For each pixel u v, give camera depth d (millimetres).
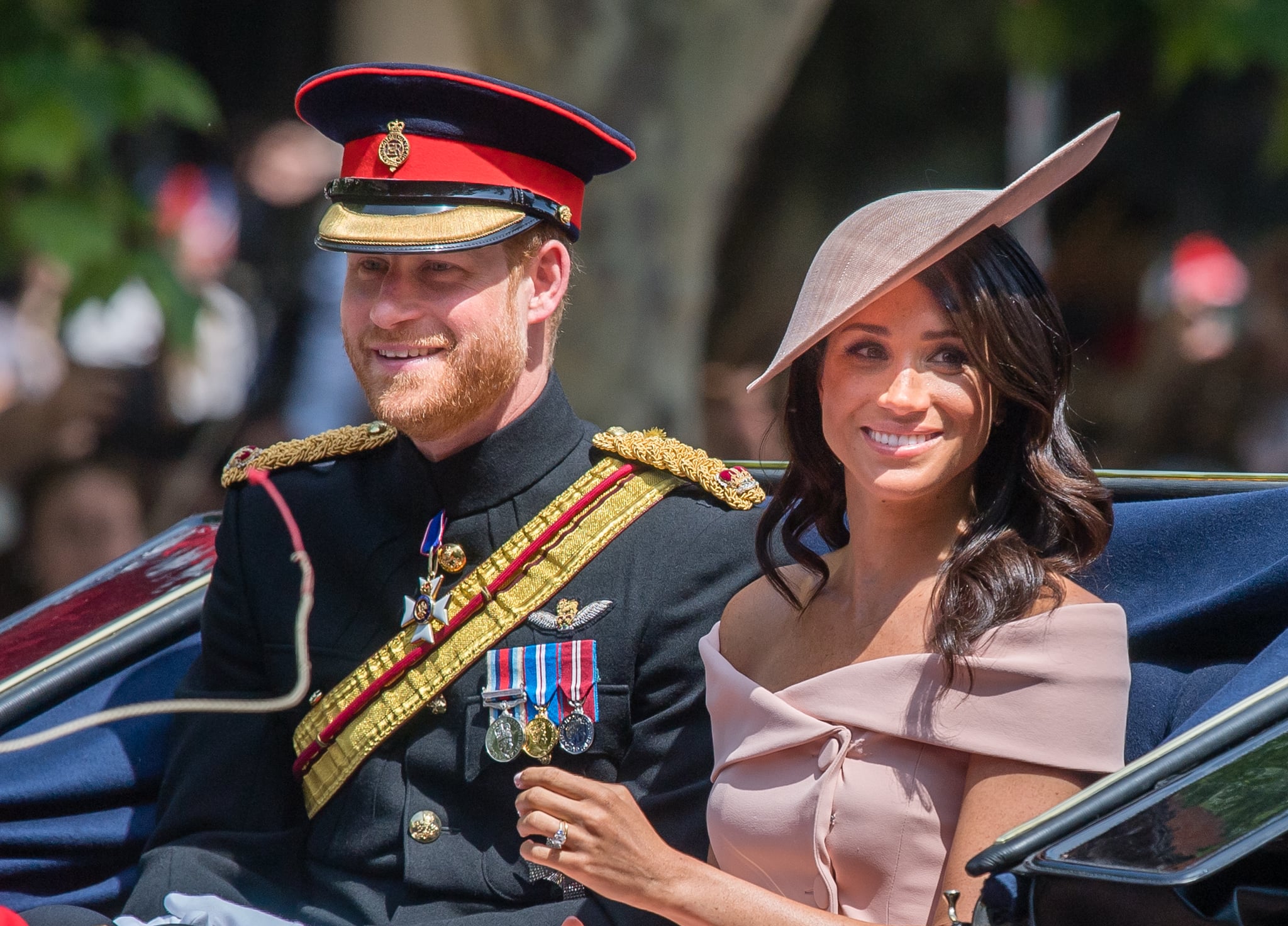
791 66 23109
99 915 9781
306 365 25625
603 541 10922
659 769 10469
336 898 10672
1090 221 29938
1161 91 33844
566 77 20875
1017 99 39562
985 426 8938
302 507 11547
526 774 8727
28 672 11938
